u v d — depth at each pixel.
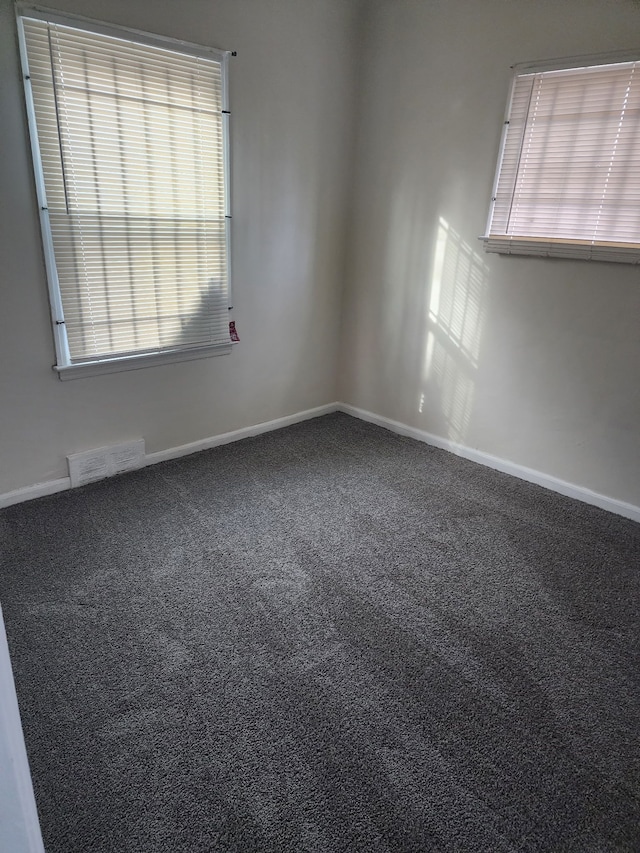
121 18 2.08
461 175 2.70
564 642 1.72
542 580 2.02
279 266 3.01
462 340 2.91
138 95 2.20
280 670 1.56
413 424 3.30
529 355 2.66
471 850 1.13
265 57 2.57
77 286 2.26
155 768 1.27
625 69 2.09
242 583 1.92
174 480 2.64
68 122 2.06
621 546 2.25
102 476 2.60
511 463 2.86
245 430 3.19
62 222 2.15
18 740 0.59
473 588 1.96
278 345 3.18
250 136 2.63
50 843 1.11
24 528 2.18
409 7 2.69
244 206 2.73
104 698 1.45
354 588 1.93
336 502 2.51
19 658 1.56
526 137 2.41
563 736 1.40
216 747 1.33
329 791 1.24
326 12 2.73
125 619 1.73
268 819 1.17
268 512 2.39
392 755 1.33
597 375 2.45
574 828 1.19
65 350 2.32
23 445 2.31
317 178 3.02
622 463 2.46
